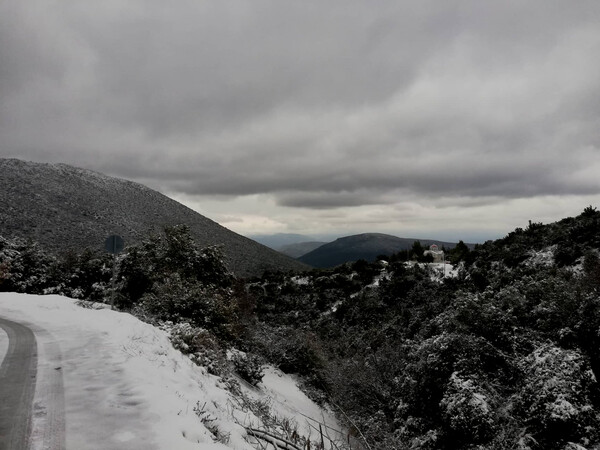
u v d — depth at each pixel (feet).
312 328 89.51
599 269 48.88
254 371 41.68
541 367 30.78
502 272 77.10
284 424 24.34
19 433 12.86
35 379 18.11
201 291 53.42
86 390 16.97
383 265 127.54
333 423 43.68
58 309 40.09
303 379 59.72
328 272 140.36
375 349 65.98
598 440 26.04
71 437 12.80
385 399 45.34
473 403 30.01
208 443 13.80
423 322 64.85
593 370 31.48
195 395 19.85
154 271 65.46
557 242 76.95
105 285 77.15
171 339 32.22
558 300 37.63
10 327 29.96
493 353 35.19
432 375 35.99
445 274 98.99
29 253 86.22
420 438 33.76
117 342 25.49
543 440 27.55
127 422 14.11
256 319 79.87
